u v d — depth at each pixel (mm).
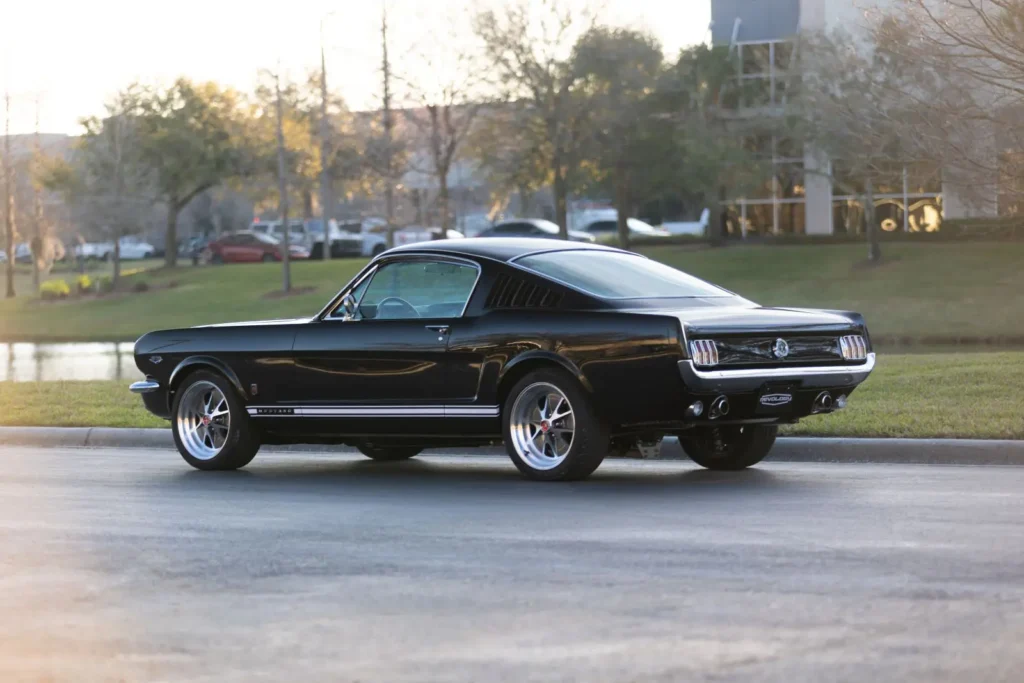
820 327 11305
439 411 11867
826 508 9945
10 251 70125
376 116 56125
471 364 11641
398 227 61344
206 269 70188
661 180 56625
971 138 23922
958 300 44938
